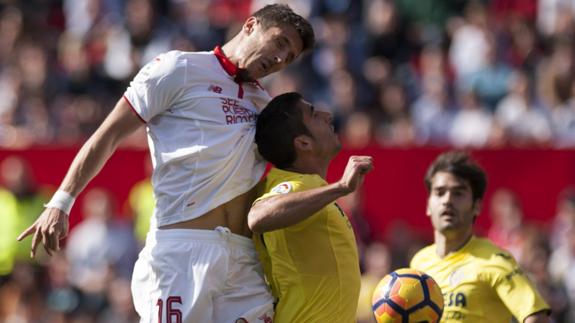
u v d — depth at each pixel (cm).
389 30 5456
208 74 2127
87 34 5828
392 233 4062
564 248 4028
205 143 2091
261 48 2131
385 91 5097
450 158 2458
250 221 2000
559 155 4078
